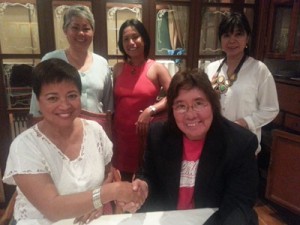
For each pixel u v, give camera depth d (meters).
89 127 1.09
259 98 1.62
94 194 0.87
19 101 2.14
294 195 2.04
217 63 1.75
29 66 2.09
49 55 1.71
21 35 2.04
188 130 1.00
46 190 0.87
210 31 2.26
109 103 1.87
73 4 2.03
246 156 1.02
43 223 0.89
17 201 0.98
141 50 1.82
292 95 2.22
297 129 2.18
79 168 0.98
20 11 2.00
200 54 2.28
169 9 2.15
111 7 2.07
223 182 1.05
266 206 2.34
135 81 1.83
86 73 1.67
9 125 2.15
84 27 1.62
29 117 1.32
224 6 2.20
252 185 1.02
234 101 1.60
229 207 0.97
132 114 1.85
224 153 1.02
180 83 0.98
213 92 1.02
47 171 0.93
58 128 0.96
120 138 1.92
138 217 0.92
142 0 2.08
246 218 0.93
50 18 2.01
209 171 1.03
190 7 2.15
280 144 2.08
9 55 2.04
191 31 2.20
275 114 1.61
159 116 1.70
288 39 2.20
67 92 0.91
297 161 1.98
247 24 1.58
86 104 1.67
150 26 2.13
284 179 2.09
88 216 0.90
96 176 1.02
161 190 1.15
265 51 2.34
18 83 2.11
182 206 1.09
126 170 1.96
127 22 1.80
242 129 1.07
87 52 1.75
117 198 0.89
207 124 1.00
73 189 0.96
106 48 2.12
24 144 0.92
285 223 2.14
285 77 2.39
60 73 0.89
